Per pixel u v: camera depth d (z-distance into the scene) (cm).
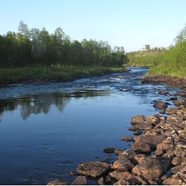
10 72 5416
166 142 1372
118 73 8825
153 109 2433
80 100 2961
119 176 1066
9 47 7025
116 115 2198
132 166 1128
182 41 7225
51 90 3900
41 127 1856
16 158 1328
